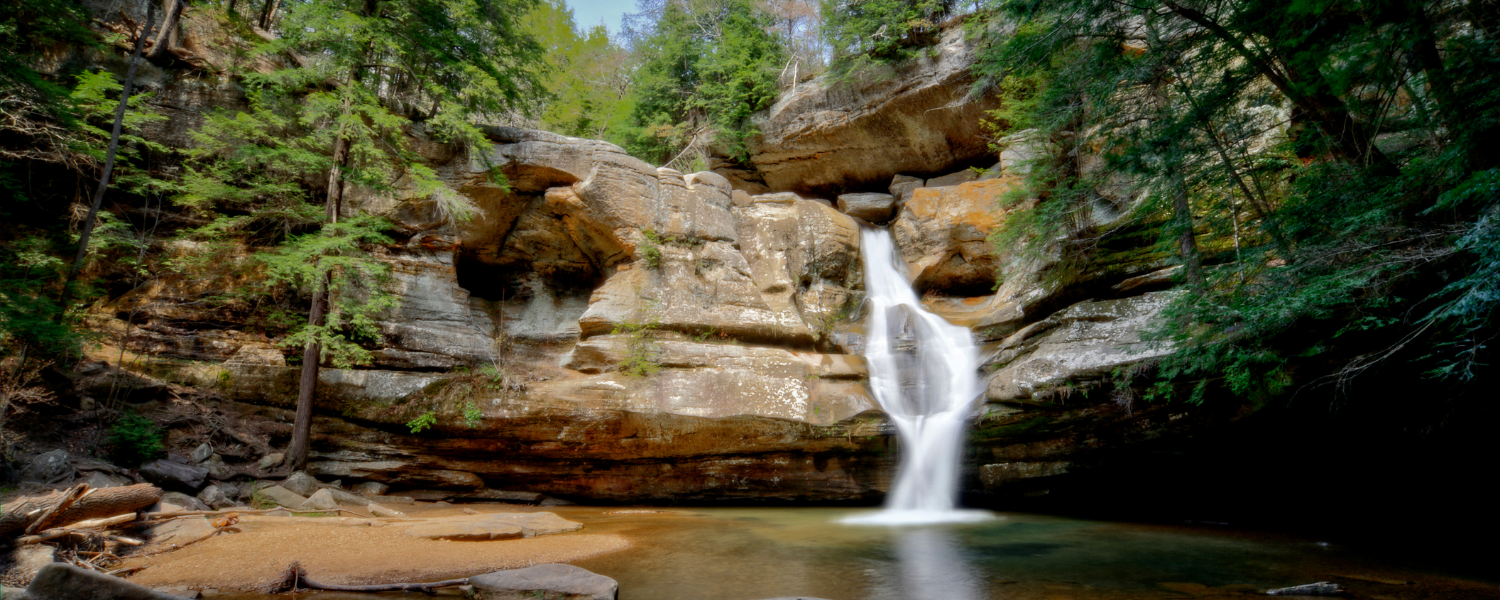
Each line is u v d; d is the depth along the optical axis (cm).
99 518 816
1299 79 879
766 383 1522
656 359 1559
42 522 732
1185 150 980
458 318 1705
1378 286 848
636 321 1659
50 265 1280
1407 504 1219
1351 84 820
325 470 1422
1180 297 1027
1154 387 1142
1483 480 1095
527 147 1741
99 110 1319
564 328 1947
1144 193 1395
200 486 1139
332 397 1438
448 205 1586
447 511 1320
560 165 1742
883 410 1495
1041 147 1537
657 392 1498
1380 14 752
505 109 1875
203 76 1587
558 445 1504
